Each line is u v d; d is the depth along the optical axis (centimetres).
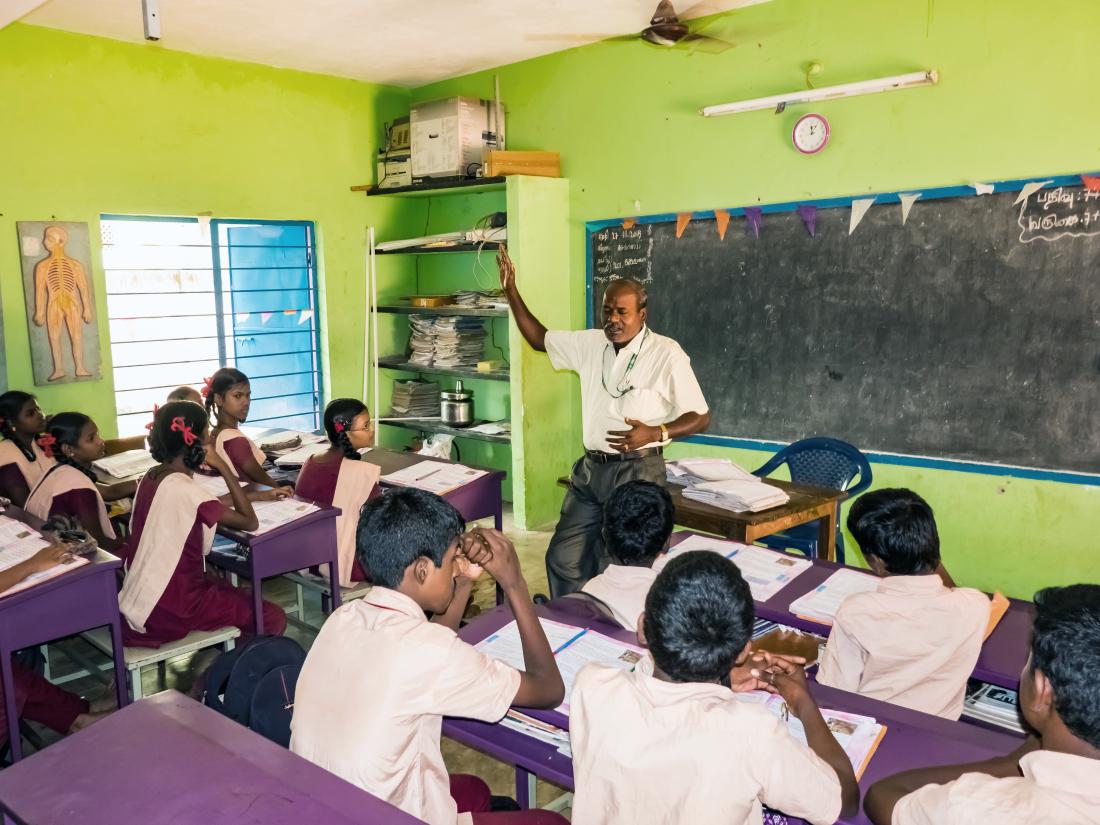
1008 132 332
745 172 412
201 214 467
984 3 330
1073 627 94
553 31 432
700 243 433
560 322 494
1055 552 342
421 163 504
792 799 111
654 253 453
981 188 339
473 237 491
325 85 513
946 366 360
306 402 539
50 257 413
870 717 149
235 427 356
